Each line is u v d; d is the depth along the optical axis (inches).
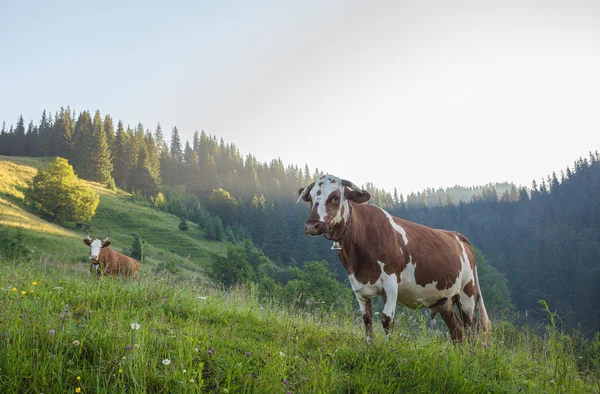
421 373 186.7
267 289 1408.7
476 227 7091.5
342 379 172.4
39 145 7017.7
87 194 3592.5
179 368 152.0
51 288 264.1
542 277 4074.8
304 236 5059.1
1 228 2185.0
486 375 197.5
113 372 146.1
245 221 6525.6
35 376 134.3
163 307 263.7
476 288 308.8
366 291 255.0
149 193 6501.0
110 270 600.4
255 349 195.5
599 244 4471.0
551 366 219.9
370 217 260.4
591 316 2832.2
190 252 3560.5
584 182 7593.5
